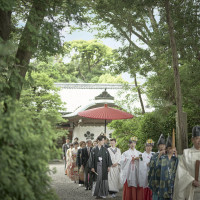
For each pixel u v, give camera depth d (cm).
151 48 1084
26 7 746
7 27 657
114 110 1153
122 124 1355
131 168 756
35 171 328
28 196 309
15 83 568
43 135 344
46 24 642
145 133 1157
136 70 1133
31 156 321
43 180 347
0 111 352
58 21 713
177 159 584
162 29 980
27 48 623
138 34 1495
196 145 437
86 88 3459
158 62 1124
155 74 1170
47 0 662
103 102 2384
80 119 2503
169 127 1118
